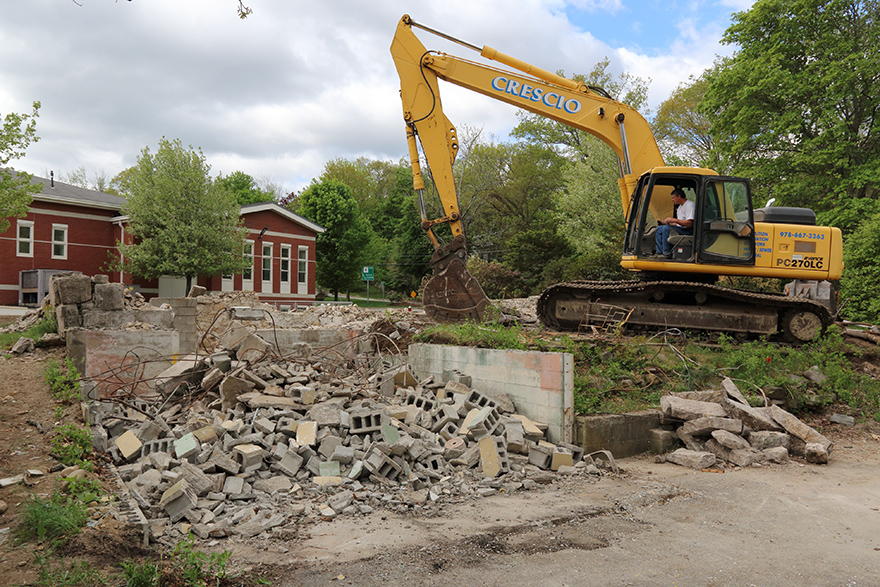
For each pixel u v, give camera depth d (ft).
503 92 37.76
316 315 52.49
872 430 28.07
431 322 37.37
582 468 22.04
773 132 78.74
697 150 123.75
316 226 108.47
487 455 20.84
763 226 35.96
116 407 23.85
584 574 13.00
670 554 14.28
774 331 35.17
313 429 20.38
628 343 31.58
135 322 30.94
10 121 49.03
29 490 15.39
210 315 46.50
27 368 25.67
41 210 85.05
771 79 76.74
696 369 29.58
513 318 41.32
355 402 23.44
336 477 18.70
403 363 32.78
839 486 20.44
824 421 29.07
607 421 24.47
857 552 14.58
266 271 102.53
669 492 19.53
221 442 19.97
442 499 18.28
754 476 21.70
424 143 37.42
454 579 12.59
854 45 75.77
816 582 12.82
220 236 85.20
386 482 18.89
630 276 78.79
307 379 25.49
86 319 29.68
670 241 35.81
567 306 38.24
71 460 17.62
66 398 22.80
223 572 12.40
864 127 79.56
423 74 37.42
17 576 11.25
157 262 83.05
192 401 26.20
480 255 149.48
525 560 13.71
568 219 100.83
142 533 14.05
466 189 144.77
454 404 25.02
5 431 19.48
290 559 13.48
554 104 37.81
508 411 25.66
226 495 17.16
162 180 81.51
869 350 35.96
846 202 74.13
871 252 57.21
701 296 36.06
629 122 37.58
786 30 79.82
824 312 34.40
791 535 15.74
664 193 36.83
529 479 20.22
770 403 28.76
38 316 34.14
